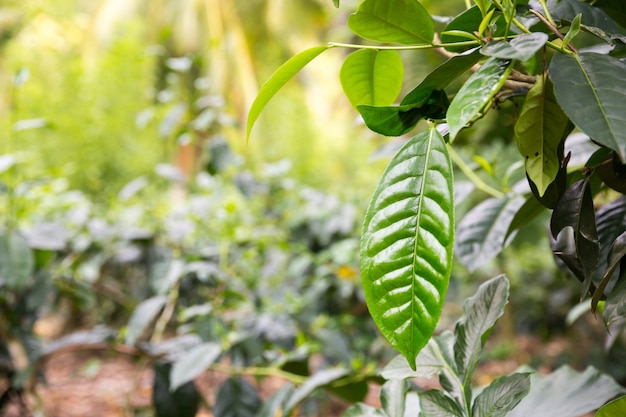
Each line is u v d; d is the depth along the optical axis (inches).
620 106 17.0
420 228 19.9
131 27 184.5
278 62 346.6
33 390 72.4
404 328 19.6
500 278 28.0
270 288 90.7
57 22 214.2
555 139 22.0
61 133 152.7
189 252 82.7
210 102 86.2
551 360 134.6
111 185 152.7
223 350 59.8
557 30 21.6
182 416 60.9
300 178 156.6
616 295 21.4
